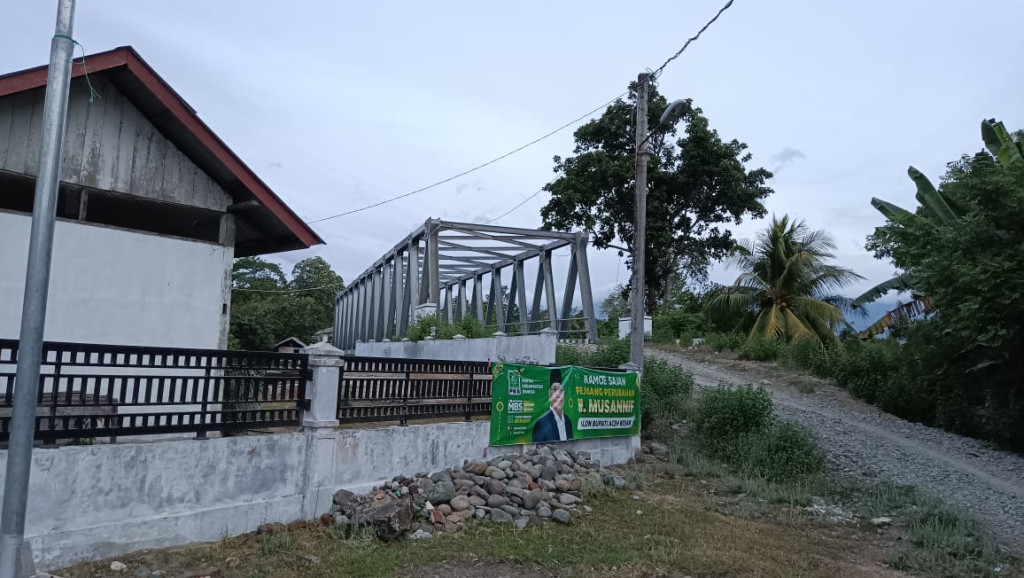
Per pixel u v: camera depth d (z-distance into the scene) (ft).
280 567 20.40
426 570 21.18
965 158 60.44
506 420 33.40
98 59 26.40
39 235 15.03
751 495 35.60
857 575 24.39
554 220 118.62
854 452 46.29
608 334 106.01
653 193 113.60
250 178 31.04
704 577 22.47
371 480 27.02
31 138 26.48
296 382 24.94
